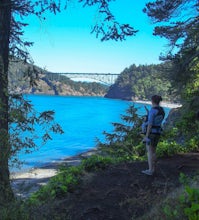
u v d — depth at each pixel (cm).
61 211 622
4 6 750
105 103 16012
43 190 700
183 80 1653
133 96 19525
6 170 465
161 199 609
